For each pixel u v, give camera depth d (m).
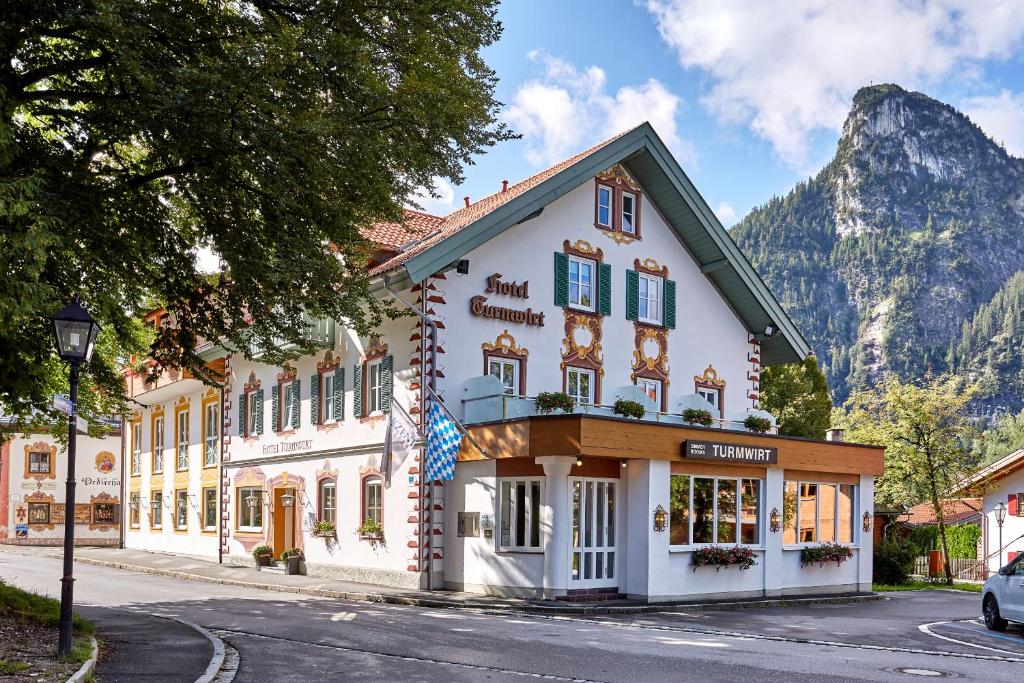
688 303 30.12
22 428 20.09
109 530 53.41
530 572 22.12
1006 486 41.12
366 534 25.95
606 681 11.57
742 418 29.03
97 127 15.25
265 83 14.87
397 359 24.97
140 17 14.09
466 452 23.64
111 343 23.48
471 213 29.44
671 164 28.56
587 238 27.78
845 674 12.59
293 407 30.23
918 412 36.59
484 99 17.61
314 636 15.29
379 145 16.30
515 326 25.83
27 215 12.62
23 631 13.00
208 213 17.14
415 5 16.34
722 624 19.08
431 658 13.13
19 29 13.80
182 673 11.53
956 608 24.31
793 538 26.22
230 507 33.81
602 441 21.50
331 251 18.48
